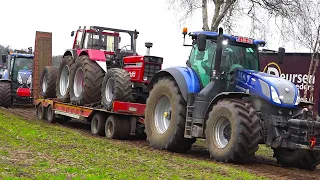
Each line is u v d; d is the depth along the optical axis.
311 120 8.49
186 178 6.59
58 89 14.98
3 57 20.45
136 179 6.17
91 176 6.07
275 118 8.77
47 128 11.69
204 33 9.84
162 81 10.51
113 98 11.80
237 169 8.08
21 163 6.62
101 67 12.99
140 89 12.55
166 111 10.59
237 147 8.45
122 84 11.77
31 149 7.92
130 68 12.79
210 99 9.51
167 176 6.57
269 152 11.77
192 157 9.52
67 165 6.77
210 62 9.82
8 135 9.31
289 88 8.98
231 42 9.88
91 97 12.94
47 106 15.48
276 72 15.62
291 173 8.48
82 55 13.64
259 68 10.12
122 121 11.90
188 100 9.64
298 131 8.34
